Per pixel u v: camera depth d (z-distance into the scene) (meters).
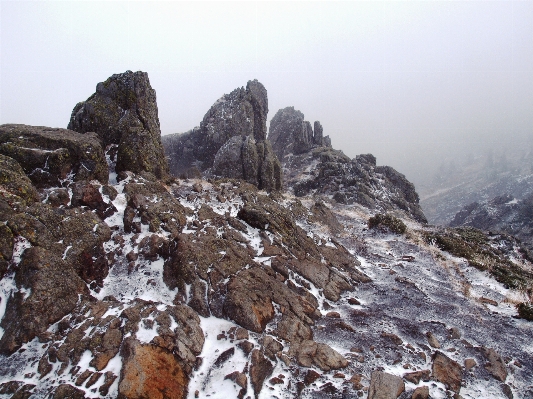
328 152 45.41
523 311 13.62
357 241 20.27
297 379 9.27
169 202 15.64
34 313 9.23
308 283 13.61
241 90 44.81
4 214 10.62
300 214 21.23
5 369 8.43
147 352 8.77
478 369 10.42
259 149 34.75
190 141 44.78
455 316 13.06
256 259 13.75
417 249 19.64
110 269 12.12
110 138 22.06
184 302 11.12
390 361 10.23
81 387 8.02
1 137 15.41
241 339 10.02
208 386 8.78
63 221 11.81
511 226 42.38
